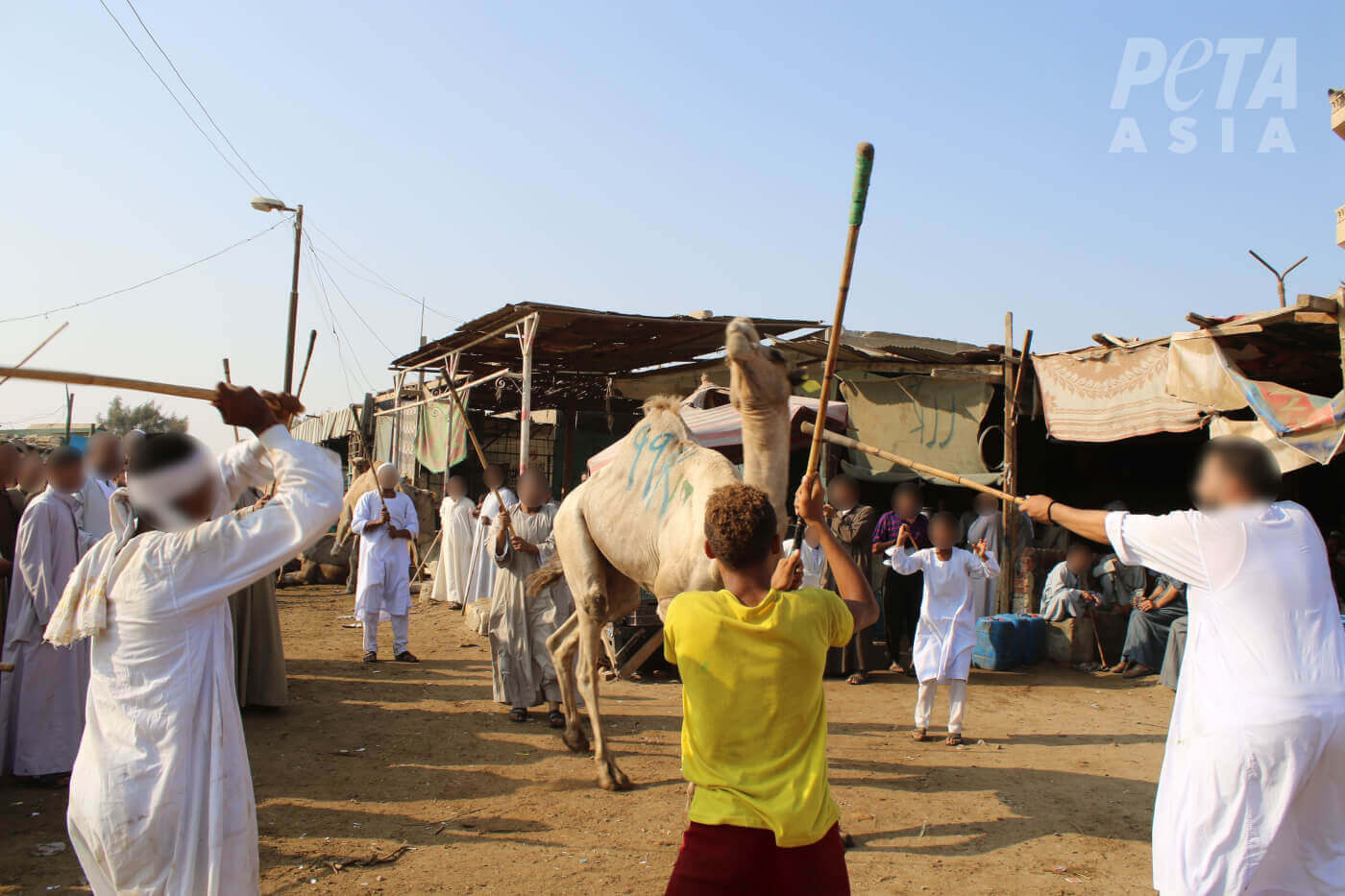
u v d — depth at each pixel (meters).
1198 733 3.05
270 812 5.38
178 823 2.82
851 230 3.03
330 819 5.29
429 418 18.88
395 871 4.57
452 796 5.75
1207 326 9.68
